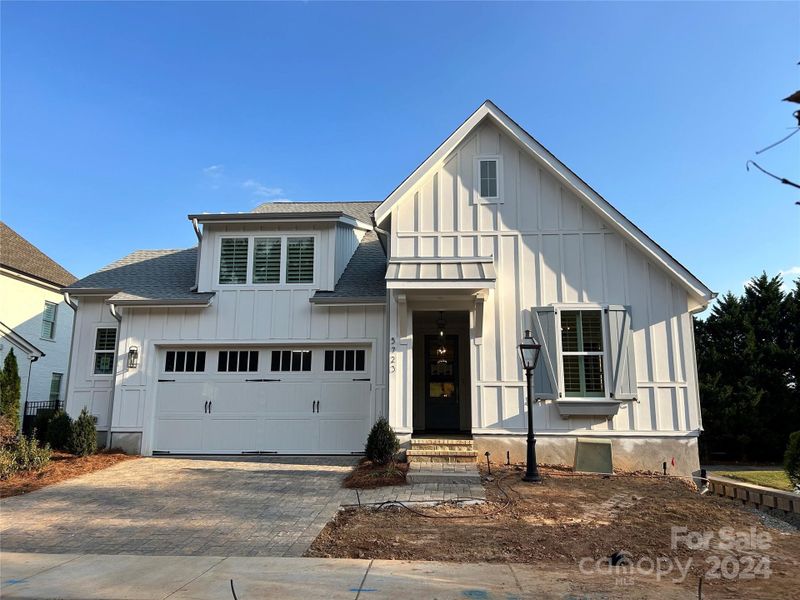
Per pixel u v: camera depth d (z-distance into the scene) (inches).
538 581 199.5
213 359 511.2
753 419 727.7
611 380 431.2
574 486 364.2
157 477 397.7
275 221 519.2
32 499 337.4
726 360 776.3
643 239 439.5
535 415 438.3
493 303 454.0
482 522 279.9
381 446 416.2
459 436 494.9
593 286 448.1
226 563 223.0
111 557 233.0
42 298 868.0
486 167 474.9
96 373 535.2
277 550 241.6
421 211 471.2
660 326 438.0
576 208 461.1
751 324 788.0
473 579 201.2
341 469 427.2
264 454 490.6
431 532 264.4
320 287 511.8
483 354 446.9
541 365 438.6
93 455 472.7
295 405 498.0
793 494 313.6
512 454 432.8
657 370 432.5
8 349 739.4
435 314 550.6
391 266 443.8
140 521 290.5
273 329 506.0
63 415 478.3
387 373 461.1
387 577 203.5
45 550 246.2
